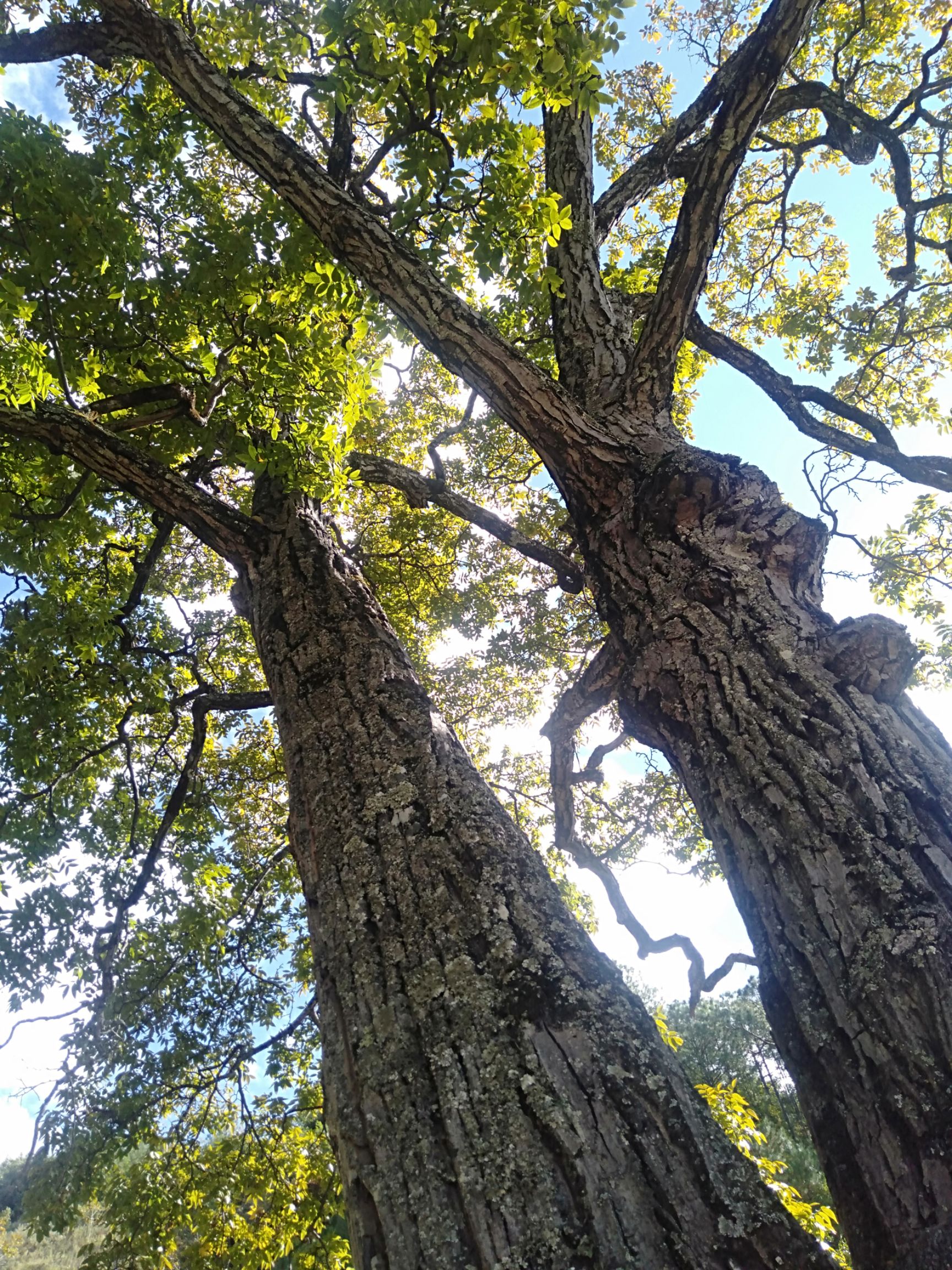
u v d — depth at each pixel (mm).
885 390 8398
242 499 7406
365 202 4020
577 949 1771
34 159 3668
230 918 7309
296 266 4488
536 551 5566
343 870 2049
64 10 5199
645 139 8484
